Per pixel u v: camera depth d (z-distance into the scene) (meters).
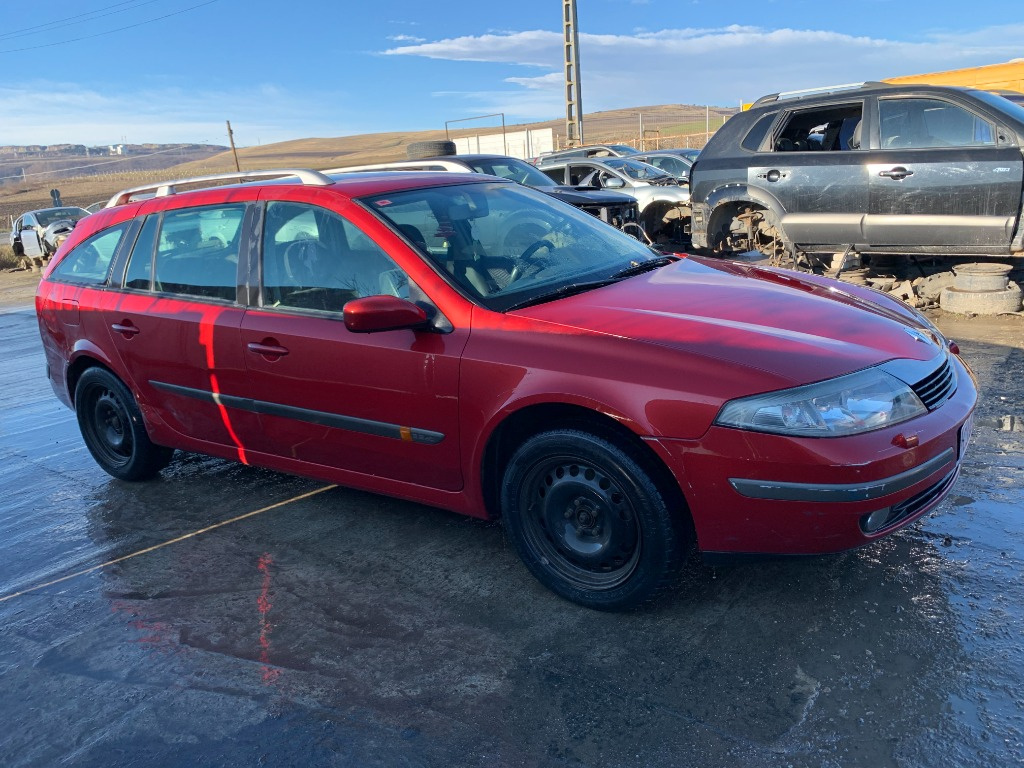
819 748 2.24
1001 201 6.38
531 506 3.10
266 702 2.66
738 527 2.64
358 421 3.43
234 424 3.97
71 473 5.19
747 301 3.15
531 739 2.38
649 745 2.31
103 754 2.50
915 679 2.48
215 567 3.66
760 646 2.71
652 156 16.91
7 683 2.93
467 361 3.04
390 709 2.57
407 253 3.30
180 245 4.15
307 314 3.56
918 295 7.47
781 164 7.50
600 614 3.00
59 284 4.85
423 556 3.57
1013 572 3.00
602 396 2.73
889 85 6.97
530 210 3.97
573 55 30.72
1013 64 12.14
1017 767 2.11
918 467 2.62
